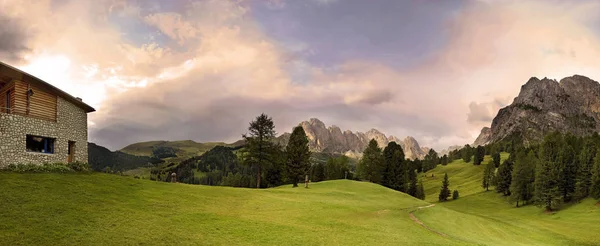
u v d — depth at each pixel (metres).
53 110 38.38
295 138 83.50
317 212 33.12
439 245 25.84
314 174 116.25
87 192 26.03
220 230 22.44
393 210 40.62
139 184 33.34
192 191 35.28
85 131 45.59
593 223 63.97
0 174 26.94
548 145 114.56
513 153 153.38
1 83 34.97
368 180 109.19
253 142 69.81
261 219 27.28
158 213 24.28
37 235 16.83
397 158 108.31
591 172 89.75
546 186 88.94
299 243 21.81
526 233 42.75
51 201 22.19
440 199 131.00
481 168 182.88
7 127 31.25
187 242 19.06
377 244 23.70
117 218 21.39
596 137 149.75
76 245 16.41
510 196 111.56
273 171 91.00
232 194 37.69
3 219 18.03
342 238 24.22
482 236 34.81
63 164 35.50
